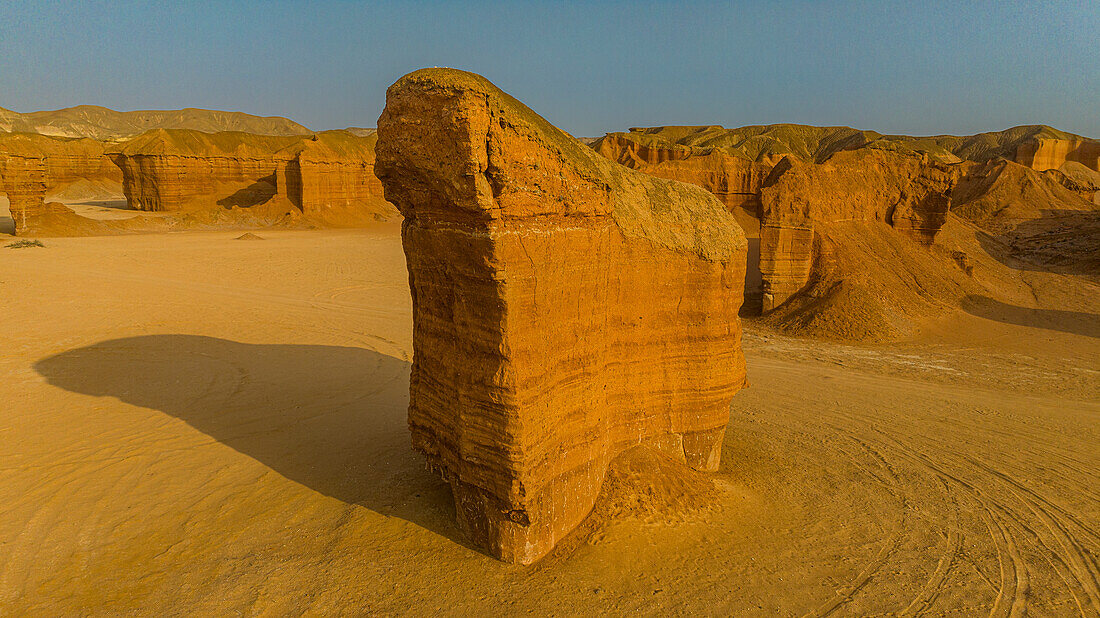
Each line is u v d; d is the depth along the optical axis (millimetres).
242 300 27984
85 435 12758
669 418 10906
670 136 126250
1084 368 19312
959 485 11469
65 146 91438
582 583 7961
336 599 7688
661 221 10055
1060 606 8031
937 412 15414
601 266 9000
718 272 10664
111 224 52750
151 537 9109
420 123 7371
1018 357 20578
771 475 11688
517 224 7543
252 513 9750
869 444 13352
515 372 7660
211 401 15008
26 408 14188
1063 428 14367
